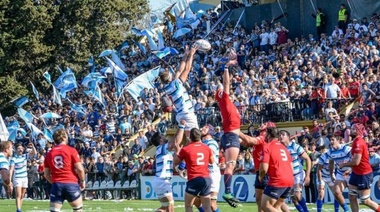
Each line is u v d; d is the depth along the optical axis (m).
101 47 62.69
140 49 55.38
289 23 50.25
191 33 55.31
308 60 41.22
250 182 33.78
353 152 20.61
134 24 66.19
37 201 38.22
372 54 38.81
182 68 19.53
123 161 40.94
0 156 23.88
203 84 45.19
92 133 47.62
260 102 40.28
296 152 23.41
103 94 52.56
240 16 52.97
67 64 61.22
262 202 17.88
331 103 36.50
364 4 45.34
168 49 50.19
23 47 60.06
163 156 19.73
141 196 39.81
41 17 60.31
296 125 38.34
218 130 36.19
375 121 32.66
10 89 59.06
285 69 41.84
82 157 44.25
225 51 48.66
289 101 38.97
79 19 61.75
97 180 42.34
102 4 62.06
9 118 55.91
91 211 28.97
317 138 33.84
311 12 48.94
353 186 20.91
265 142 19.12
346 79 37.88
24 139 50.12
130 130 45.59
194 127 19.17
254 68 45.09
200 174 18.53
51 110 53.50
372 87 35.66
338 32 43.81
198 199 20.20
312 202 31.78
